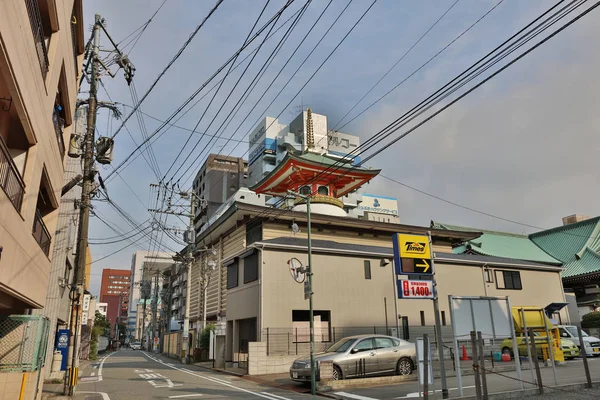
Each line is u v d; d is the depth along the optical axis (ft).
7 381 35.19
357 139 270.67
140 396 47.34
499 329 41.60
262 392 50.70
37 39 33.04
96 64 56.85
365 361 55.42
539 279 114.01
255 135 270.46
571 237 160.66
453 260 100.53
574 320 125.80
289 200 136.87
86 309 96.89
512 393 38.27
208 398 45.55
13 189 32.32
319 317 82.12
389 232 139.74
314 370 49.80
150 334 289.33
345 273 86.07
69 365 49.52
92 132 55.47
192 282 169.48
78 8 51.26
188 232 115.14
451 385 48.16
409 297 41.47
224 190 279.08
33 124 33.96
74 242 91.56
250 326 84.79
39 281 43.65
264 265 79.77
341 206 142.72
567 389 40.68
